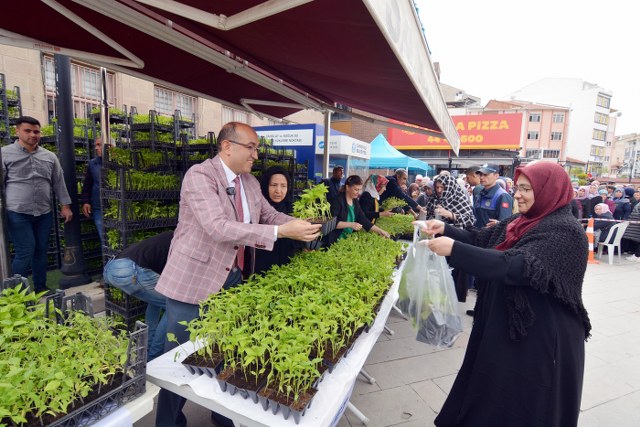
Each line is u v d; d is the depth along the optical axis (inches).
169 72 163.9
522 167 76.4
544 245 65.7
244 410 55.2
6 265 99.7
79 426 47.1
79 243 197.3
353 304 79.0
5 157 154.6
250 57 122.5
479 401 74.4
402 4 59.6
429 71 88.7
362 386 127.7
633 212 378.0
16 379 43.6
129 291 108.3
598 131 2566.4
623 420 114.9
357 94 145.6
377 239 152.9
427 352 153.9
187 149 219.0
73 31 118.7
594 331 182.9
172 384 61.4
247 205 93.3
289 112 246.8
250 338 62.5
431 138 909.2
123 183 133.0
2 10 100.7
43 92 317.7
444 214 202.7
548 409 66.4
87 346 54.8
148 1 58.6
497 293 74.8
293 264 106.9
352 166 436.8
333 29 69.5
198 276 82.7
